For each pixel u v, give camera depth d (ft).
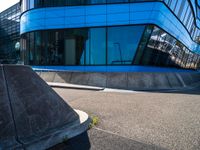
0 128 12.53
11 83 15.11
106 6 61.52
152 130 17.04
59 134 14.47
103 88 43.86
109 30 61.57
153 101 29.66
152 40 59.52
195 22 105.19
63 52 66.85
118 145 14.07
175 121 19.61
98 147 13.71
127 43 59.98
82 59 64.80
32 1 70.90
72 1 64.90
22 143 12.59
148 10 57.93
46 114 15.39
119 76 48.73
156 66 65.31
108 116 21.15
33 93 15.88
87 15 63.57
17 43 140.26
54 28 67.36
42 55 70.33
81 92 39.24
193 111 23.62
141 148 13.67
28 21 73.15
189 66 112.27
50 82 54.54
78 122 17.06
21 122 13.64
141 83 47.29
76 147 13.69
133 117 20.85
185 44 95.14
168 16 65.87
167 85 48.60
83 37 64.34
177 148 13.78
